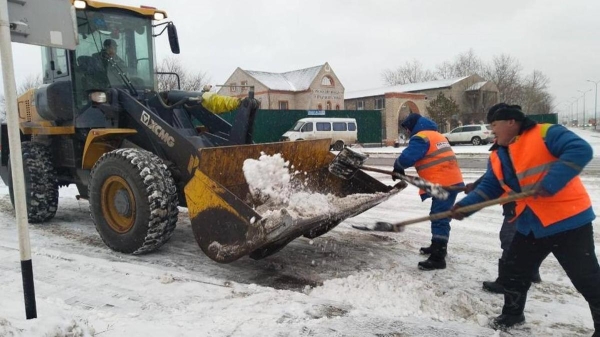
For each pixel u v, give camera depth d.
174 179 5.25
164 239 4.93
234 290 3.92
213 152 4.51
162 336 2.99
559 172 2.71
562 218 2.92
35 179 6.43
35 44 3.15
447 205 4.51
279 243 4.38
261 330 3.12
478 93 48.88
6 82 2.87
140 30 6.52
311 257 4.98
